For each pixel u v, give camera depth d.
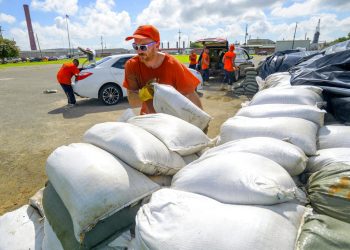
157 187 1.27
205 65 10.38
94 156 1.26
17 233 1.60
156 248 0.84
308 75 2.51
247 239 0.77
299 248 0.77
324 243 0.77
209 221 0.85
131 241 1.16
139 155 1.22
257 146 1.27
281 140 1.40
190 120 1.75
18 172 3.09
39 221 1.67
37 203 1.73
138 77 2.11
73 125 4.95
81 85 6.20
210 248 0.78
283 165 1.20
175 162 1.38
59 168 1.27
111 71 6.38
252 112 1.92
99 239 1.16
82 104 6.79
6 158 3.49
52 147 3.87
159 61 2.01
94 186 1.13
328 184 1.01
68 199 1.17
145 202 1.23
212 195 1.03
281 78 3.29
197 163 1.25
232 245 0.77
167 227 0.89
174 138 1.41
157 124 1.50
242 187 0.97
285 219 0.87
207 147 1.64
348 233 0.79
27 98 7.95
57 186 1.26
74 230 1.12
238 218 0.84
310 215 0.92
